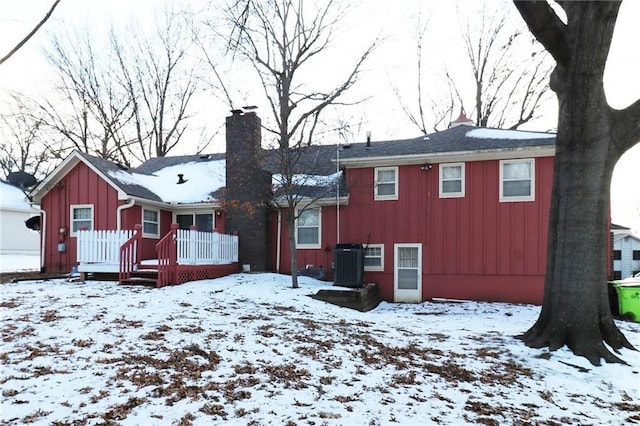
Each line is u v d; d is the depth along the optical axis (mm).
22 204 27500
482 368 5953
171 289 10484
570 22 7082
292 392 4570
